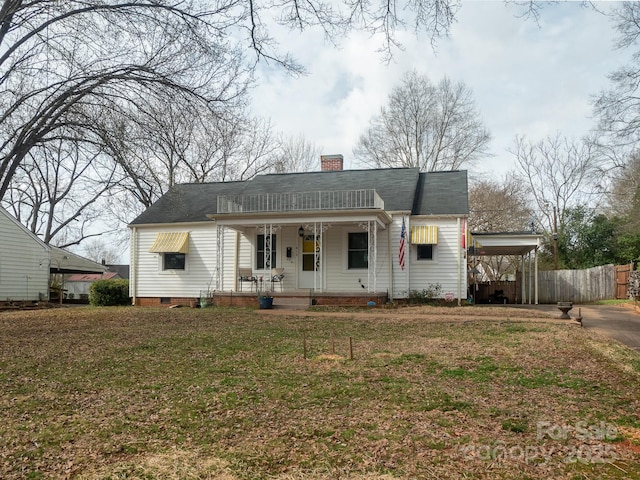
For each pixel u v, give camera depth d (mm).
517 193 38750
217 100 12320
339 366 7703
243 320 14352
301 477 3773
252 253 21047
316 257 19922
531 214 38156
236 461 4090
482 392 6148
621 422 4977
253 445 4449
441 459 4078
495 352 8773
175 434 4785
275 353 8938
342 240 20094
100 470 3969
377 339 10492
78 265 28016
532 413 5273
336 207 19891
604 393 6074
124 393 6316
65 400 6035
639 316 15266
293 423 5035
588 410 5379
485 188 39000
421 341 10125
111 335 11336
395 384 6539
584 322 13609
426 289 19156
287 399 5914
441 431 4738
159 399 6023
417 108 38250
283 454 4234
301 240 20594
